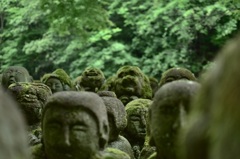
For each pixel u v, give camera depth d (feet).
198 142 7.43
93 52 76.74
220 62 7.30
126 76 37.01
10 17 81.10
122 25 81.25
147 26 75.51
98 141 18.16
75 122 17.62
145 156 23.59
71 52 77.97
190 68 75.05
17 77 41.37
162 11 72.79
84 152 17.67
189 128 7.61
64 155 17.60
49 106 17.90
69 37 79.51
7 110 6.97
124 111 25.14
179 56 74.13
